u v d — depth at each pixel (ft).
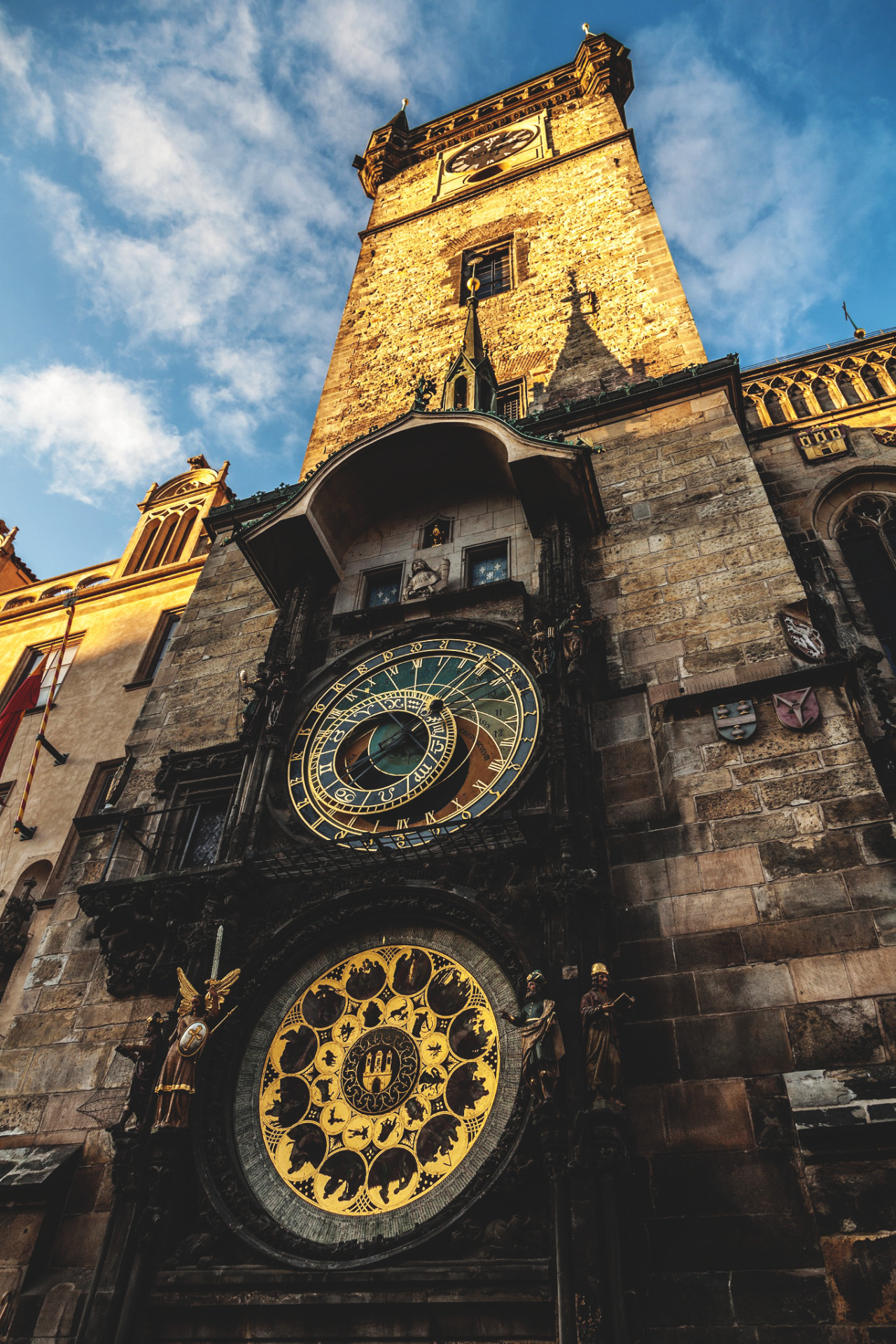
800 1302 29.43
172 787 58.08
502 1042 38.01
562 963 37.50
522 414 84.48
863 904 37.73
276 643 59.88
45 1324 37.06
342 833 47.70
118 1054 46.16
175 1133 37.99
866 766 41.57
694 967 38.52
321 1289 33.37
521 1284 31.50
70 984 50.55
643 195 110.83
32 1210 41.34
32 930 70.38
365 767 50.83
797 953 37.47
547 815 42.22
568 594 53.98
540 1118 33.55
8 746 89.15
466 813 45.83
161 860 54.60
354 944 43.45
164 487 116.26
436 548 64.08
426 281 114.62
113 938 49.06
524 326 96.53
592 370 85.51
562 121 138.82
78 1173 42.60
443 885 42.34
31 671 99.81
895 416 75.82
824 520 70.49
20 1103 46.01
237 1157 38.40
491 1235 33.04
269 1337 33.40
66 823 79.77
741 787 43.14
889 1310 28.25
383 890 43.32
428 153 149.79
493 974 40.14
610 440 68.95
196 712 63.26
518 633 53.47
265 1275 34.17
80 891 49.96
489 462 65.05
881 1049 33.99
